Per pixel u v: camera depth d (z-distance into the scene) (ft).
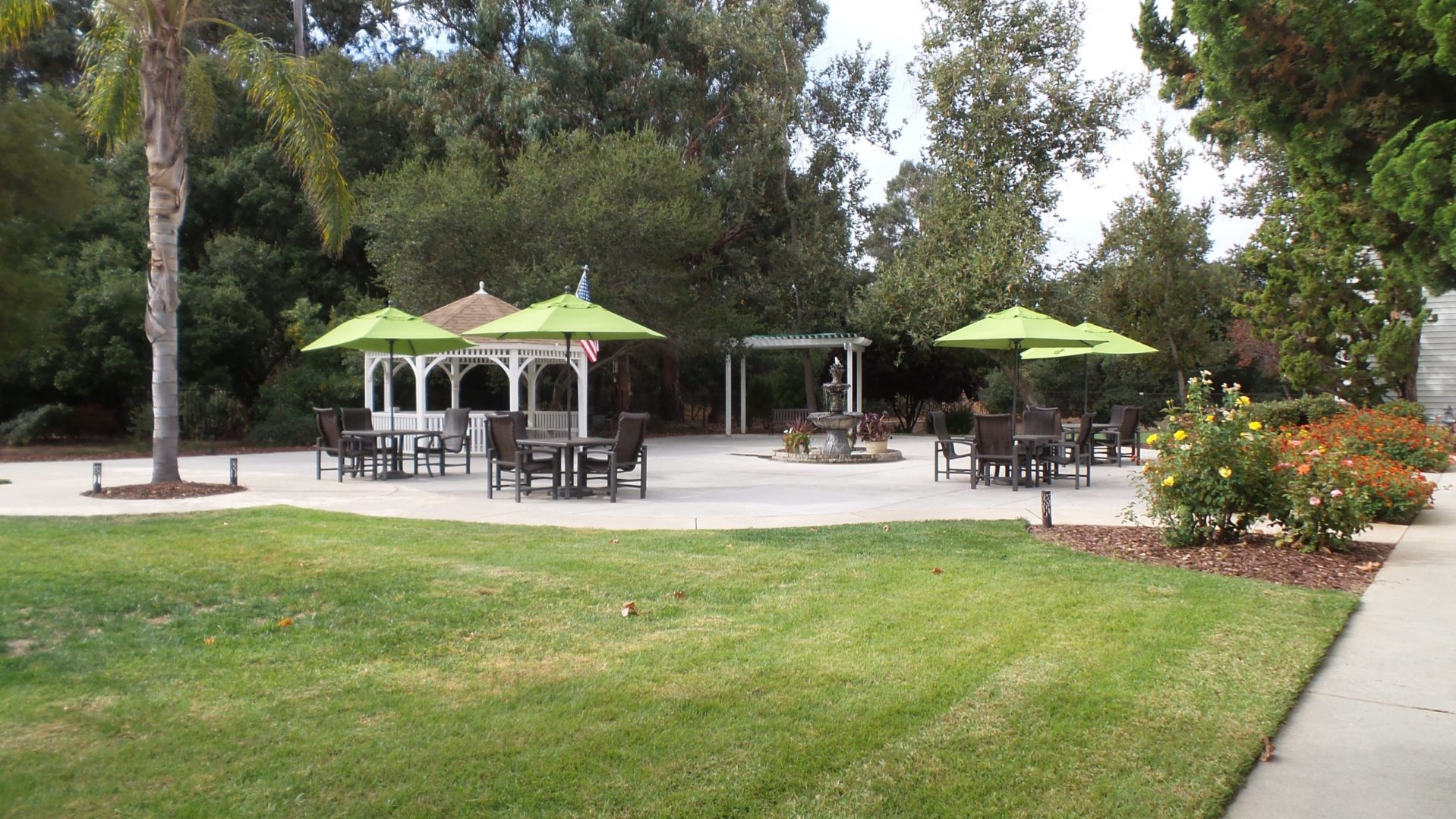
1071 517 31.45
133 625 17.02
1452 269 15.98
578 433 73.82
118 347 76.02
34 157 57.11
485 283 83.25
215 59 87.30
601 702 13.08
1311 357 53.52
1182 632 16.40
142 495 37.40
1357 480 24.58
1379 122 16.19
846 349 95.96
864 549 24.81
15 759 11.09
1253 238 58.08
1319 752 11.67
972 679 13.97
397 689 13.62
